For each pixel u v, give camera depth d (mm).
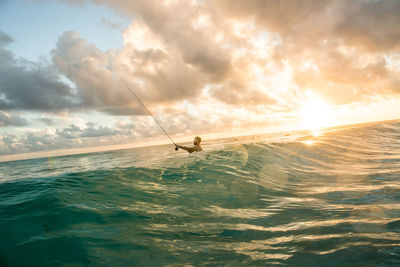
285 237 2488
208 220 3146
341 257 1949
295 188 4957
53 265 1983
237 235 2637
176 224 2994
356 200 3723
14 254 2113
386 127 18391
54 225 2705
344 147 10305
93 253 2186
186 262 2068
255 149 9203
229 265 1996
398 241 2141
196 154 8672
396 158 7777
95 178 5090
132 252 2238
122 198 3930
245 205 3830
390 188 4266
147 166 6648
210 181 5188
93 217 3016
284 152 8953
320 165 7422
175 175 5578
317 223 2820
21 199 3529
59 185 4414
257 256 2123
